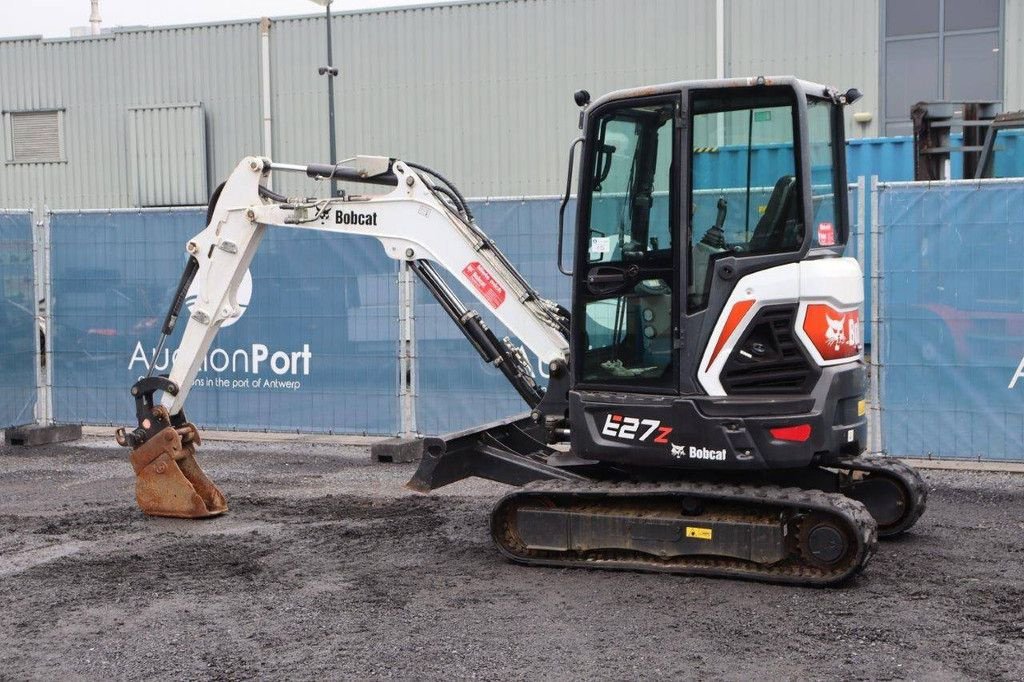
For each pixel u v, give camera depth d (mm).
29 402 12469
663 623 5996
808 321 6648
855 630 5828
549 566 7133
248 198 8375
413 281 11211
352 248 11367
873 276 9867
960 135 15891
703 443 6727
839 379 6676
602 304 7078
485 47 22828
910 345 9852
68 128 25891
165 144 25109
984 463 10398
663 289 6902
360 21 23578
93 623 6137
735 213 6750
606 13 21984
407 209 7973
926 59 20578
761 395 6711
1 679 5348
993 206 9547
